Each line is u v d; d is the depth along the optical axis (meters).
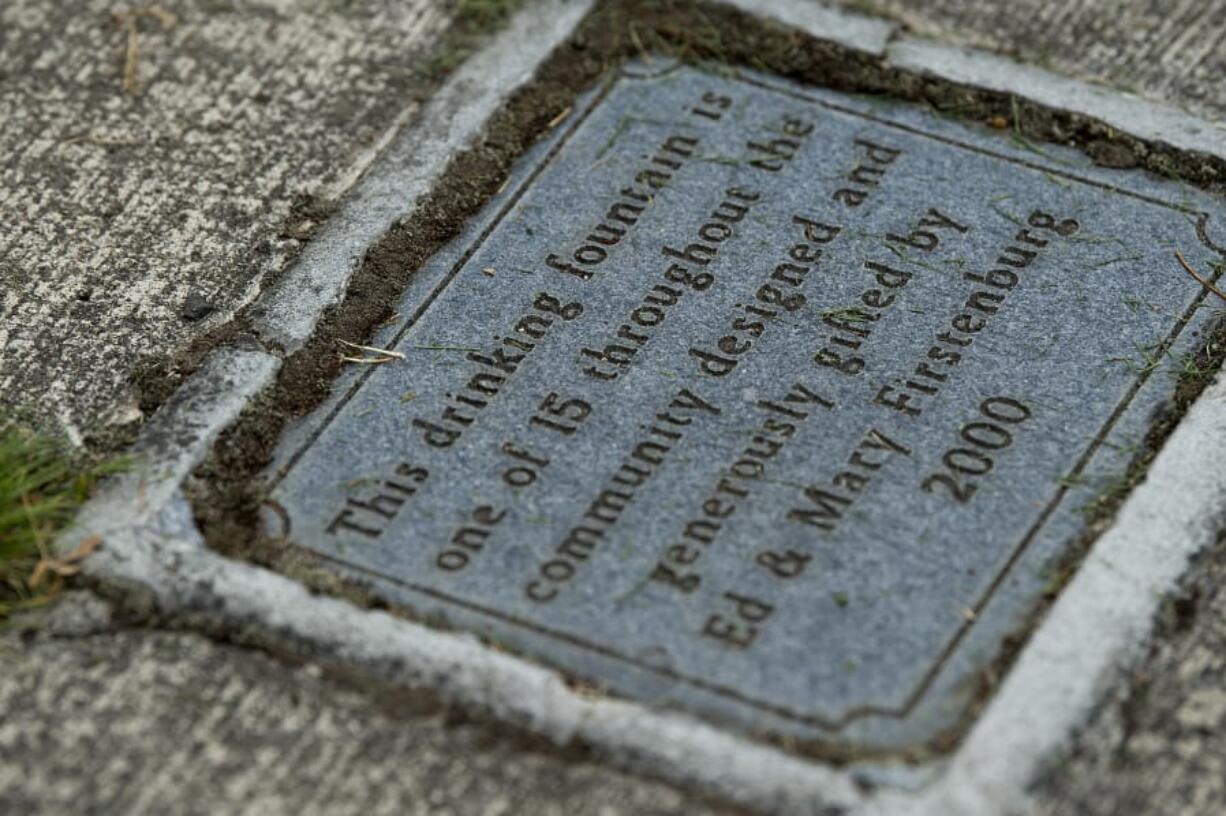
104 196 2.82
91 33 3.12
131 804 2.03
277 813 2.02
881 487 2.29
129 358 2.55
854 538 2.24
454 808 2.03
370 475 2.34
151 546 2.26
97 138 2.92
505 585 2.21
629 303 2.54
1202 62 2.97
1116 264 2.59
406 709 2.12
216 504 2.32
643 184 2.74
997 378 2.43
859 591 2.19
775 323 2.51
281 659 2.17
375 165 2.82
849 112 2.86
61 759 2.07
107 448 2.41
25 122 2.95
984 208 2.68
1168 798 2.02
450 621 2.18
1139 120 2.83
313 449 2.38
